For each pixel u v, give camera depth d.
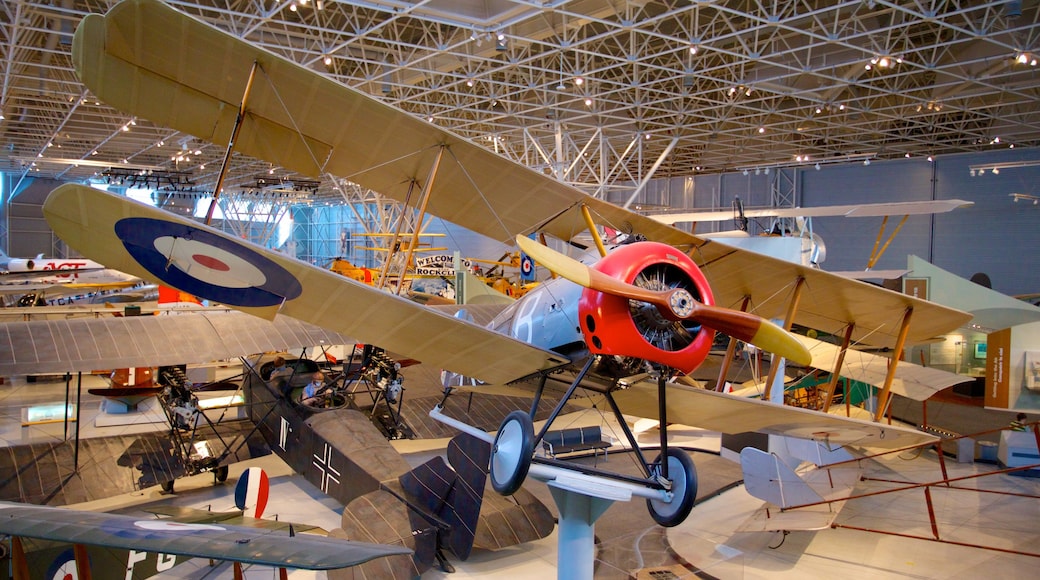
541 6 11.11
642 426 10.26
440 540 5.30
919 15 11.45
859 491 7.95
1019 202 21.33
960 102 18.03
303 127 5.02
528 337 4.73
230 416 10.57
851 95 18.05
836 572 5.67
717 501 7.50
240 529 3.75
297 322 8.82
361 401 9.71
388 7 11.60
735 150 25.00
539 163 26.17
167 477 6.75
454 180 5.46
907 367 9.20
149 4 3.82
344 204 46.09
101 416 11.00
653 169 20.48
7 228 38.00
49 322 7.27
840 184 25.28
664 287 4.11
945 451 9.73
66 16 13.61
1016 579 5.54
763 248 13.09
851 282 6.06
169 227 3.38
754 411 5.07
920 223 23.28
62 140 26.55
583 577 4.48
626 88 16.73
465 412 8.97
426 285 31.19
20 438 9.38
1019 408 11.78
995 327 12.28
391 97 18.41
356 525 5.08
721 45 15.91
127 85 4.73
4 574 4.24
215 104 4.90
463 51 15.47
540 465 4.05
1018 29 11.51
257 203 42.50
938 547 6.25
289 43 14.34
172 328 7.84
